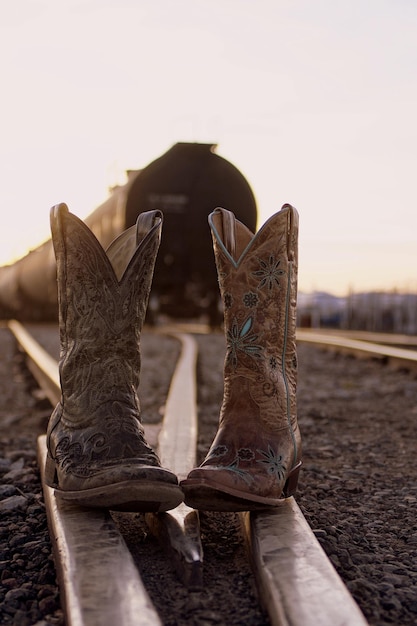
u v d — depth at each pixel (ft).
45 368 24.48
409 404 20.99
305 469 11.49
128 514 8.05
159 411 18.84
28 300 93.97
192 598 5.87
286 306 7.75
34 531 8.39
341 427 16.69
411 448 13.88
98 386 7.52
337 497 9.84
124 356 7.66
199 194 51.90
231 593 6.02
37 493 10.19
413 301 69.36
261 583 5.76
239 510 6.99
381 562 7.27
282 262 7.71
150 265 7.81
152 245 7.75
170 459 9.71
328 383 26.81
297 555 5.90
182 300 58.70
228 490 6.72
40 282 77.20
